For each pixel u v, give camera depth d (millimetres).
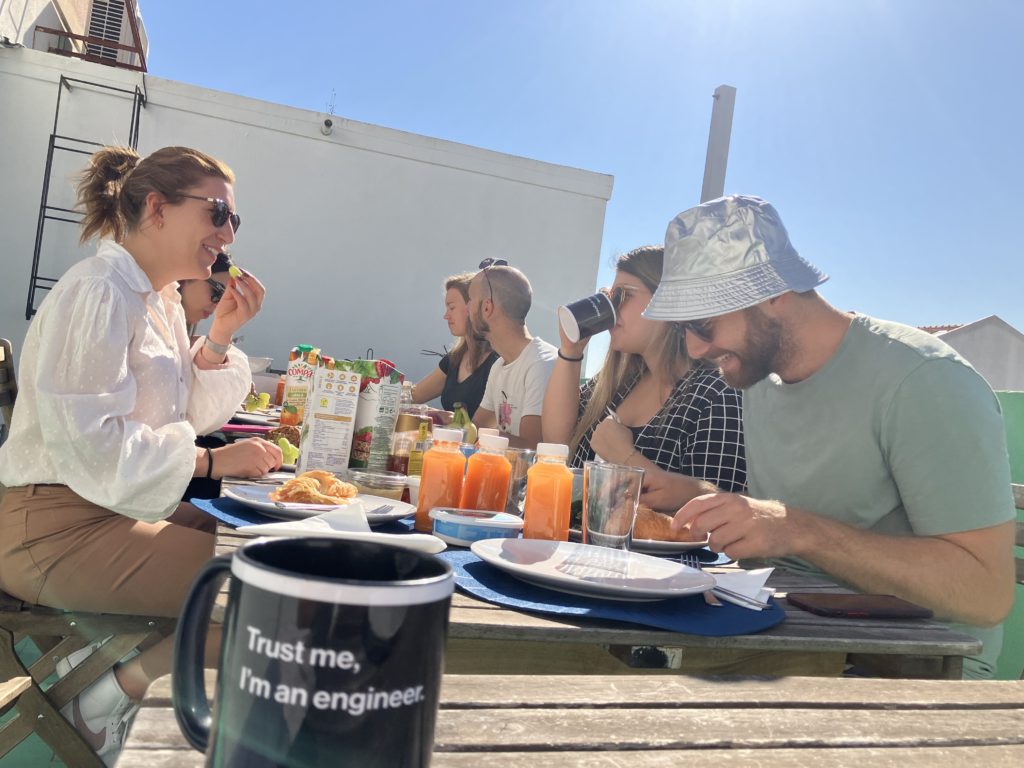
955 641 921
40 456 1557
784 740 555
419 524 1333
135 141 6758
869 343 1503
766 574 1085
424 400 4422
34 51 6539
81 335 1523
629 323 2379
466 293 3982
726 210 1484
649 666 882
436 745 500
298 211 7266
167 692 549
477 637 801
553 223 7895
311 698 319
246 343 7203
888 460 1453
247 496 1298
